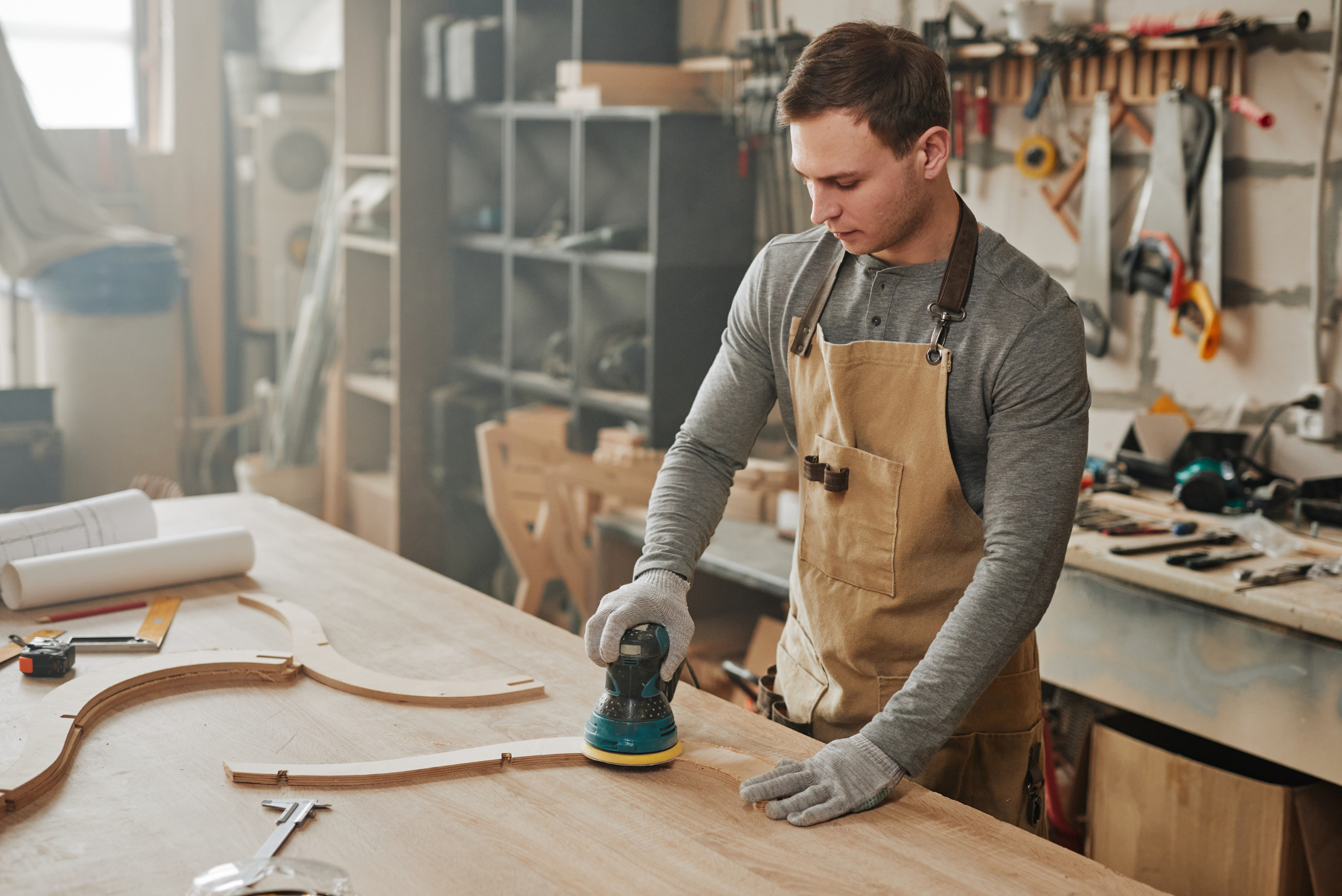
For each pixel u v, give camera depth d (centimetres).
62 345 481
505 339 420
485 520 467
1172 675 219
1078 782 256
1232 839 218
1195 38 253
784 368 162
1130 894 114
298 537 227
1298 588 208
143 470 498
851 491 155
